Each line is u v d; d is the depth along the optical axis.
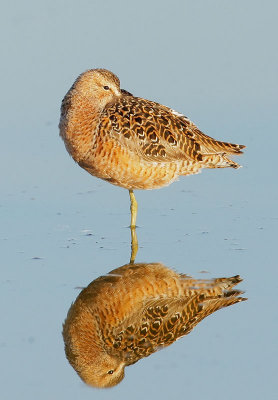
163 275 13.63
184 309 12.56
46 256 14.42
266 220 15.84
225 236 15.18
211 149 15.35
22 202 16.97
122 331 12.16
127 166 14.66
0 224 15.88
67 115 14.71
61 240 15.16
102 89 14.77
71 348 11.61
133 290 13.20
